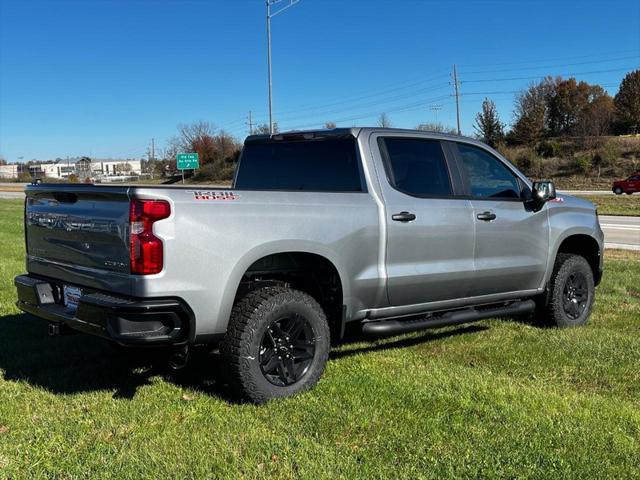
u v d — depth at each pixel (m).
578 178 50.16
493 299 5.79
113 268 3.96
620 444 3.59
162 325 3.84
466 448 3.52
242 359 4.05
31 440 3.60
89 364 5.02
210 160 75.50
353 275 4.68
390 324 5.01
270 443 3.56
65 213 4.36
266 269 4.53
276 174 5.41
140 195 3.76
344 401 4.20
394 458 3.40
